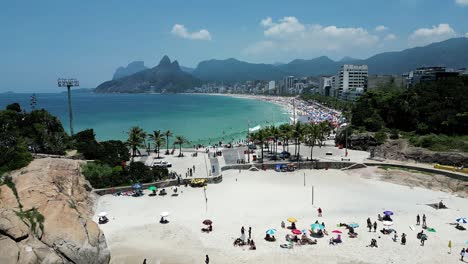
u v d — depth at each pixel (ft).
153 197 232.53
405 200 226.79
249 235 170.71
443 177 253.65
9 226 134.62
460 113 330.75
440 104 353.51
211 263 150.00
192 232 179.11
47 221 145.07
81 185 219.00
